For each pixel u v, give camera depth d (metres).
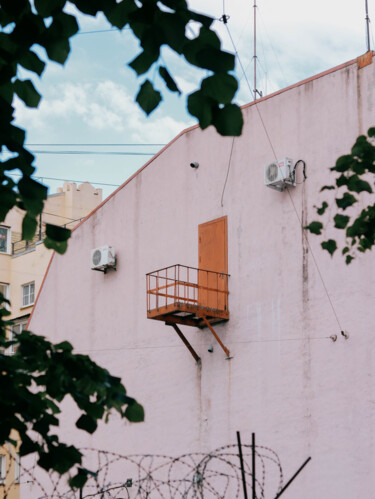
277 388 23.69
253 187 25.56
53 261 32.31
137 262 28.84
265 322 24.41
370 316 22.11
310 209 23.94
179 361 26.64
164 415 26.64
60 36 7.54
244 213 25.64
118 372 28.50
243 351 24.80
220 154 26.75
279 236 24.55
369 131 12.42
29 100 8.07
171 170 28.31
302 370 23.22
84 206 43.94
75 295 30.98
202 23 6.96
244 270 25.28
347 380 22.20
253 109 26.02
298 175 24.39
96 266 29.59
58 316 31.42
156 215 28.53
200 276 26.45
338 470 21.86
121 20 7.39
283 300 24.09
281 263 24.36
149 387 27.36
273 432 23.45
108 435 28.28
